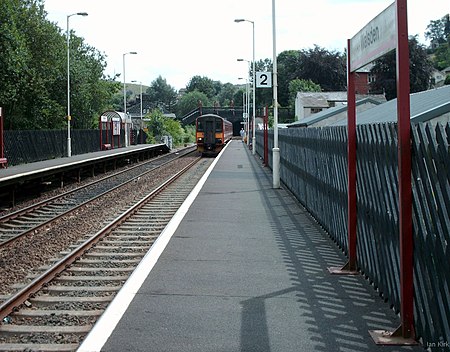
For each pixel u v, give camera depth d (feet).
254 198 54.08
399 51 17.11
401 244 17.51
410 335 17.61
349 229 25.90
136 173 98.58
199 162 130.93
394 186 19.27
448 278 14.62
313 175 40.86
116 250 34.37
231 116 387.55
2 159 76.18
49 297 24.62
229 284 24.14
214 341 17.75
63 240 38.52
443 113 51.55
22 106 136.77
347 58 25.36
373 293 22.59
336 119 119.55
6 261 32.09
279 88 369.91
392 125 19.54
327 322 19.33
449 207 14.33
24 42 127.13
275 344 17.46
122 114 199.93
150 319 19.79
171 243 32.76
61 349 18.45
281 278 25.03
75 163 79.56
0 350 18.47
